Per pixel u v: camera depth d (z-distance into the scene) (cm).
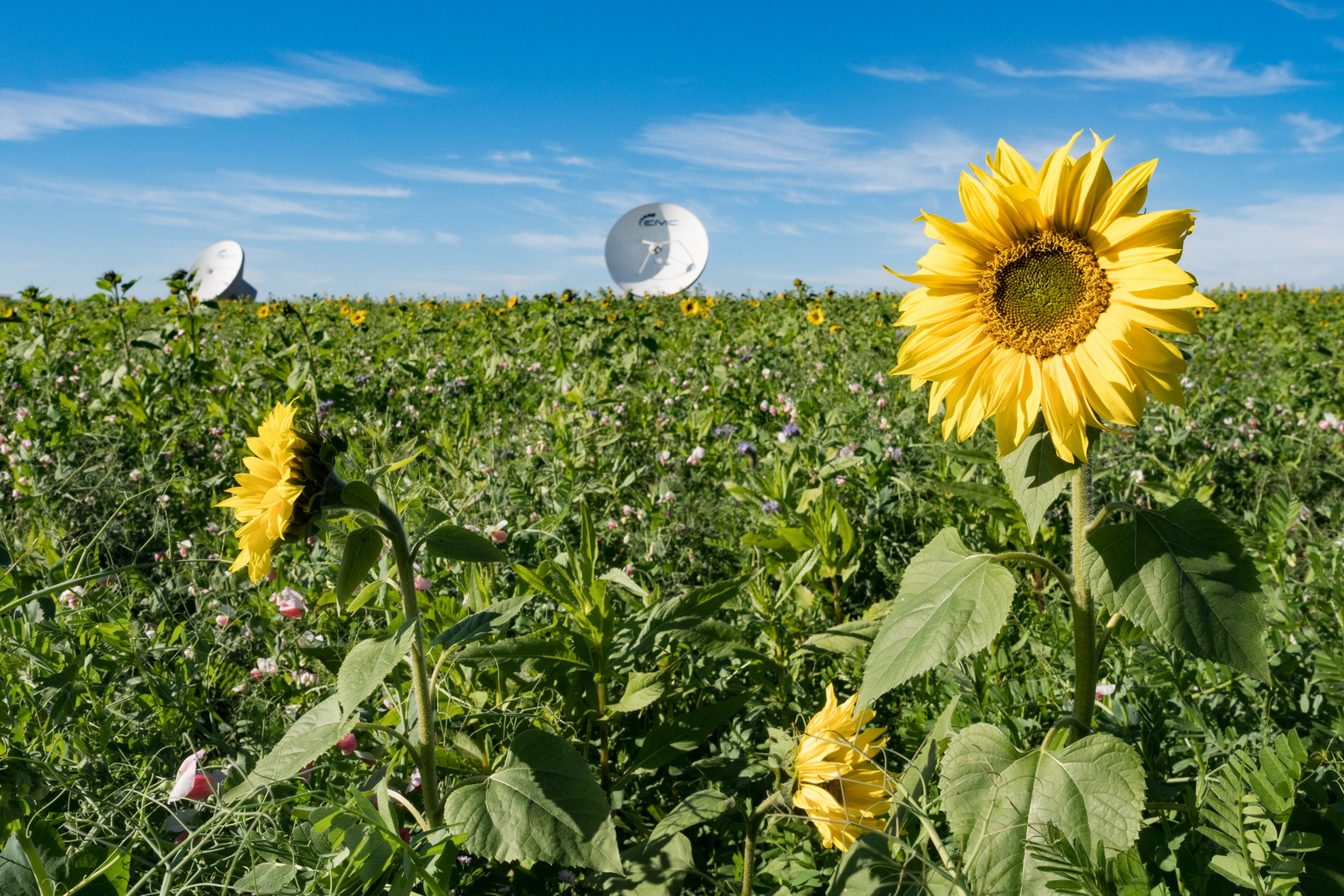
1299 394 795
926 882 154
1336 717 221
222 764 218
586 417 667
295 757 169
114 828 193
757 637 317
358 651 158
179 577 388
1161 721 230
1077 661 181
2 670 253
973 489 305
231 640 334
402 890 138
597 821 170
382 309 2544
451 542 173
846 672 298
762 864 221
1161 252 169
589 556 244
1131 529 168
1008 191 178
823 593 356
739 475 573
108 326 998
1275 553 300
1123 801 151
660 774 268
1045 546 382
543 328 1404
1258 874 133
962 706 250
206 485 541
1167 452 584
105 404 766
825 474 476
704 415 723
